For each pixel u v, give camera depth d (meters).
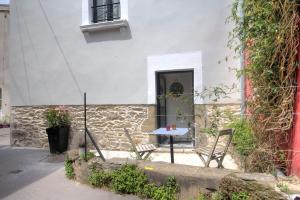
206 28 7.26
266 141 4.26
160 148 7.64
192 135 7.34
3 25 17.11
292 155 3.97
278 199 3.32
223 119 6.90
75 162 5.81
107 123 8.23
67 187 5.41
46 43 8.90
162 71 7.75
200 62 7.30
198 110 7.28
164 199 4.44
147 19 7.80
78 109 8.58
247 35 4.88
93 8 8.53
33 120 9.17
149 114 7.80
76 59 8.56
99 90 8.32
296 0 3.96
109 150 8.13
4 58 17.09
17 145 9.40
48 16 8.86
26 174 6.36
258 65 4.50
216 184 4.06
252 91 4.95
